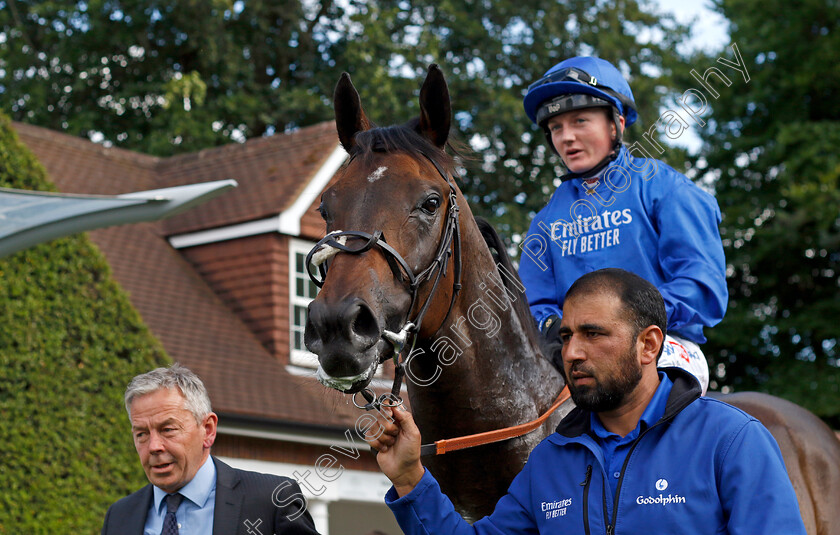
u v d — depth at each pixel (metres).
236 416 8.68
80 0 18.11
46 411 7.35
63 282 7.67
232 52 17.11
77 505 7.32
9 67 17.73
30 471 7.16
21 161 8.01
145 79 18.30
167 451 2.94
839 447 3.86
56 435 7.35
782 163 15.30
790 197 14.72
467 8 17.66
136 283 10.39
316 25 18.67
